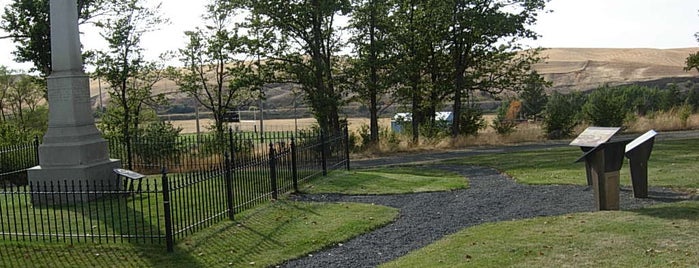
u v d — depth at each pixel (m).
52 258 8.06
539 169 16.20
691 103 42.38
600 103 31.61
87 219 10.46
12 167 17.28
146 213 10.78
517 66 30.81
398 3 28.25
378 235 9.36
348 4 25.48
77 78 12.95
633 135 28.91
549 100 40.94
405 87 28.58
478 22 28.02
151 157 20.44
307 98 27.09
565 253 7.36
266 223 10.00
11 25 23.50
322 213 10.81
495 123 32.31
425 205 11.72
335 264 7.82
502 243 8.12
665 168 14.81
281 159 13.41
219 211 10.50
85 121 13.19
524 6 29.20
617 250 7.33
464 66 30.56
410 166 19.53
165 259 7.97
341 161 17.61
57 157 12.70
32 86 34.69
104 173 13.16
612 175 10.15
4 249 8.45
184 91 29.05
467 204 11.65
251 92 28.34
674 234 7.94
